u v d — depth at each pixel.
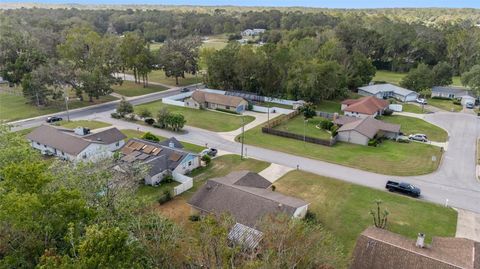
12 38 104.31
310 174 52.28
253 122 77.69
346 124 70.06
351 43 137.12
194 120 78.19
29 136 61.28
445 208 43.34
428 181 50.25
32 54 97.56
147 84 113.56
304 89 87.75
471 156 59.09
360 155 59.47
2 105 85.25
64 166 31.20
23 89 83.62
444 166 55.22
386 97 97.12
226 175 48.44
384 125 68.81
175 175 49.69
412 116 81.81
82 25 157.38
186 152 52.88
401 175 52.09
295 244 24.92
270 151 61.25
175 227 27.88
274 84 98.81
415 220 40.72
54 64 91.75
